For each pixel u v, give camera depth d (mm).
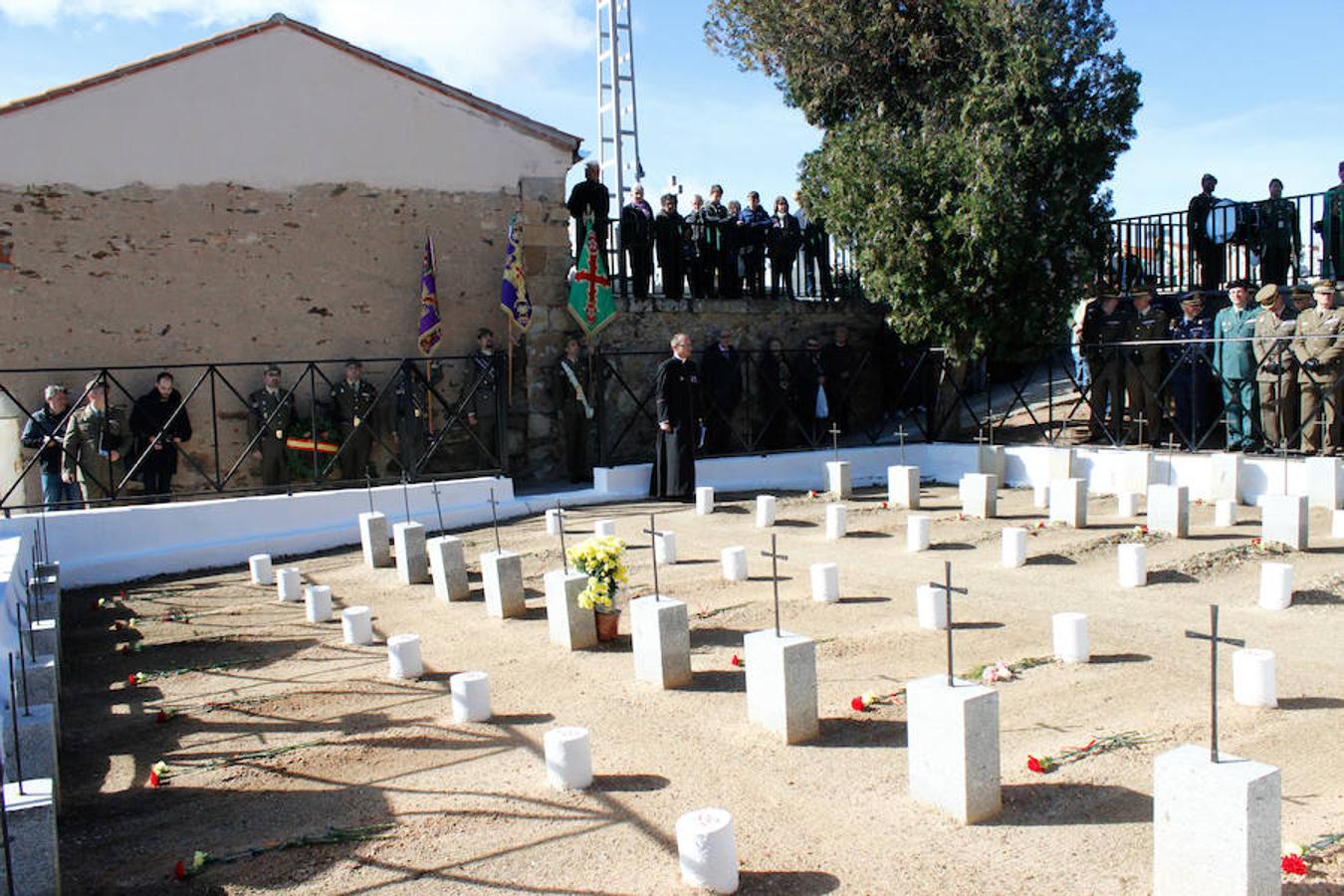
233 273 13500
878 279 14359
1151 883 3850
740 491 13734
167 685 6961
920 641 7012
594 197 14867
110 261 12875
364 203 14219
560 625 7324
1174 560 8789
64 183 12633
